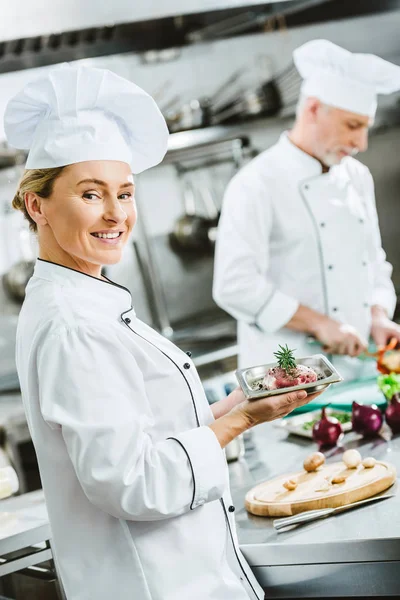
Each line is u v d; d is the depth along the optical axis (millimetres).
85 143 1317
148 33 3527
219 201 4188
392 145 4254
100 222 1326
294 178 2816
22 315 1388
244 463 1968
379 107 4148
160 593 1312
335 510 1604
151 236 4117
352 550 1490
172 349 1433
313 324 2709
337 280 2854
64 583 1362
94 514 1337
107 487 1224
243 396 1588
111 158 1334
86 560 1342
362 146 2766
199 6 2586
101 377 1251
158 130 1471
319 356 1565
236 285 2764
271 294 2746
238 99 4109
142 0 2537
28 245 3822
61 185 1318
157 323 4172
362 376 2701
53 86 1324
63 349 1255
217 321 4250
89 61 3945
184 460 1288
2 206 3799
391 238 4328
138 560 1320
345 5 4055
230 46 4109
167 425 1354
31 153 1365
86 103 1349
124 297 1399
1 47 3297
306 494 1660
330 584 1524
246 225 2777
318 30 4098
